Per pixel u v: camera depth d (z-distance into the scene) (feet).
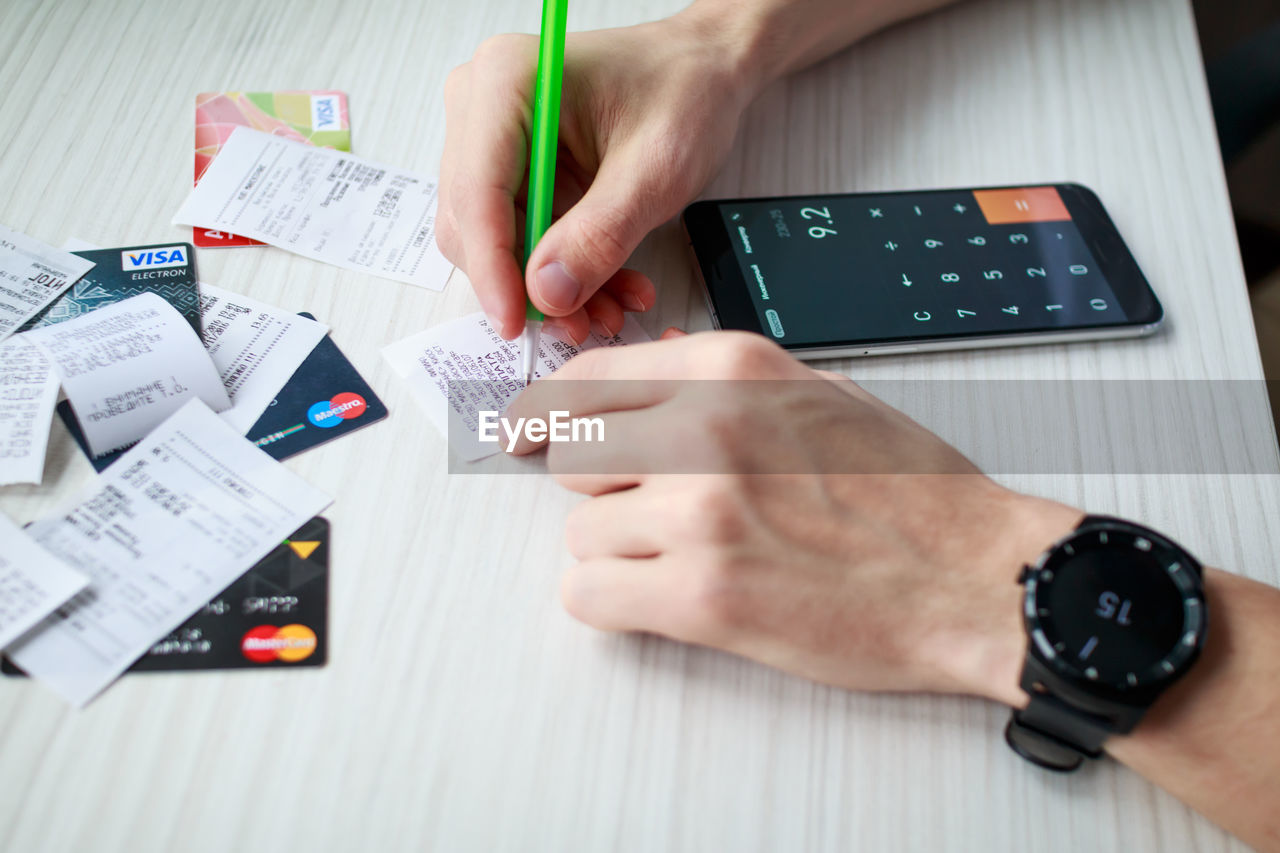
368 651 1.40
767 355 1.51
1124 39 2.45
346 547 1.50
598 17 2.39
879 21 2.37
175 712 1.32
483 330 1.82
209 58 2.24
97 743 1.28
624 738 1.36
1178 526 1.64
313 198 1.99
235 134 2.09
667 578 1.37
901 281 1.87
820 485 1.44
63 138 2.04
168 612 1.39
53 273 1.79
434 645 1.42
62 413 1.59
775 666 1.41
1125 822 1.33
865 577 1.40
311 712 1.34
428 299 1.86
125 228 1.90
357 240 1.93
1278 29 3.42
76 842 1.21
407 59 2.31
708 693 1.41
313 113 2.16
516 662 1.41
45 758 1.26
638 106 1.87
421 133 2.16
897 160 2.19
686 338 1.54
